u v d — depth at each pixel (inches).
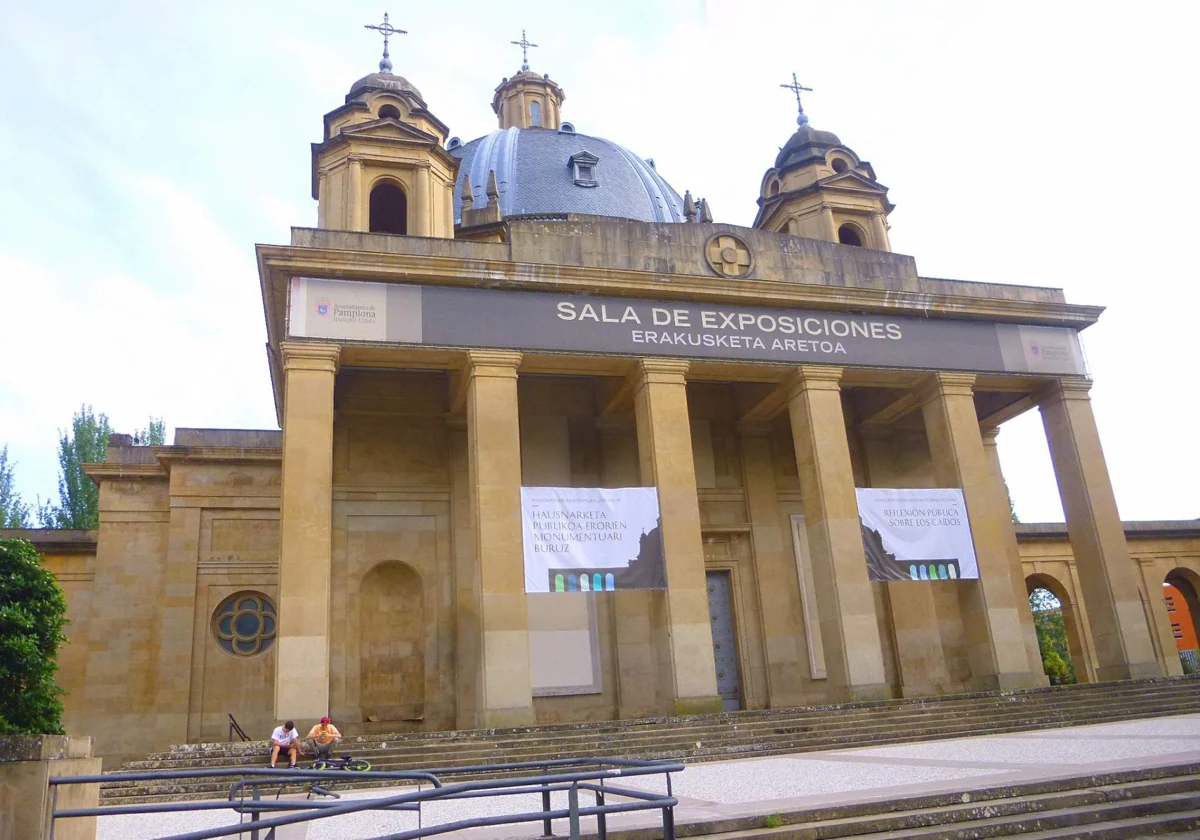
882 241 1423.5
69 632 1219.9
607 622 1151.6
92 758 301.4
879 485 1320.1
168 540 1229.1
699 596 960.3
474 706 1071.0
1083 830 363.9
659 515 979.3
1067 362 1210.0
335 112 1240.8
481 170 1813.5
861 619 999.6
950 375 1142.3
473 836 401.7
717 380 1119.6
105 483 1256.8
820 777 534.6
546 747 748.6
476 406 955.3
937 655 1261.1
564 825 413.4
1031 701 914.1
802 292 1103.0
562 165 1838.1
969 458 1112.8
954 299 1160.8
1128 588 1117.1
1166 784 409.7
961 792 407.5
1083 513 1154.7
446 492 1155.3
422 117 1254.3
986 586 1070.4
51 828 264.1
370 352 955.3
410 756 726.5
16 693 717.3
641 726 820.6
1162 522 1736.0
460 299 986.7
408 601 1130.7
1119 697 937.5
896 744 768.3
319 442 895.1
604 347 1017.5
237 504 1243.2
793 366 1085.1
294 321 924.6
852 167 1466.5
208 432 1283.2
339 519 1112.8
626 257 1082.7
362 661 1094.4
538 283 1008.2
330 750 719.1
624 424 1226.0
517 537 924.6
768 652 1200.2
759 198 1541.6
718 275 1104.2
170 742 1135.0
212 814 568.4
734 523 1250.0
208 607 1203.9
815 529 1053.8
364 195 1186.0
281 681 816.3
